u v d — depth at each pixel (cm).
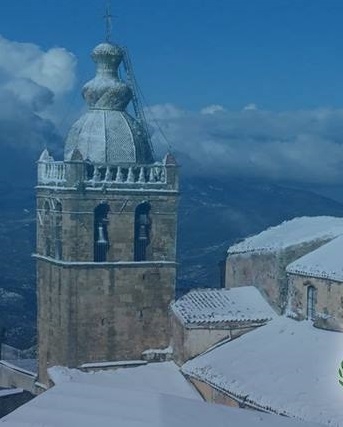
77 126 6494
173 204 6419
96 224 6244
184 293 7012
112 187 6209
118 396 3625
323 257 6056
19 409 3438
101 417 3331
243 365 5503
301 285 6072
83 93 6569
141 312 6372
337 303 5684
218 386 5319
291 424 3566
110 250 6250
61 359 6284
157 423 3284
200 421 3381
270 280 6450
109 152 6331
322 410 4500
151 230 6394
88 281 6194
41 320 6681
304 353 5431
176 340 6269
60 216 6312
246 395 4984
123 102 6512
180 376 6019
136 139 6456
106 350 6278
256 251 6662
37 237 6744
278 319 6247
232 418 3509
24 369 7594
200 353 6100
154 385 5809
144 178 6356
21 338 13625
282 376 5116
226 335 6166
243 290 6650
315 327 5822
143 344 6394
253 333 6141
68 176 6084
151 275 6394
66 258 6166
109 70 6544
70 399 3559
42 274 6650
